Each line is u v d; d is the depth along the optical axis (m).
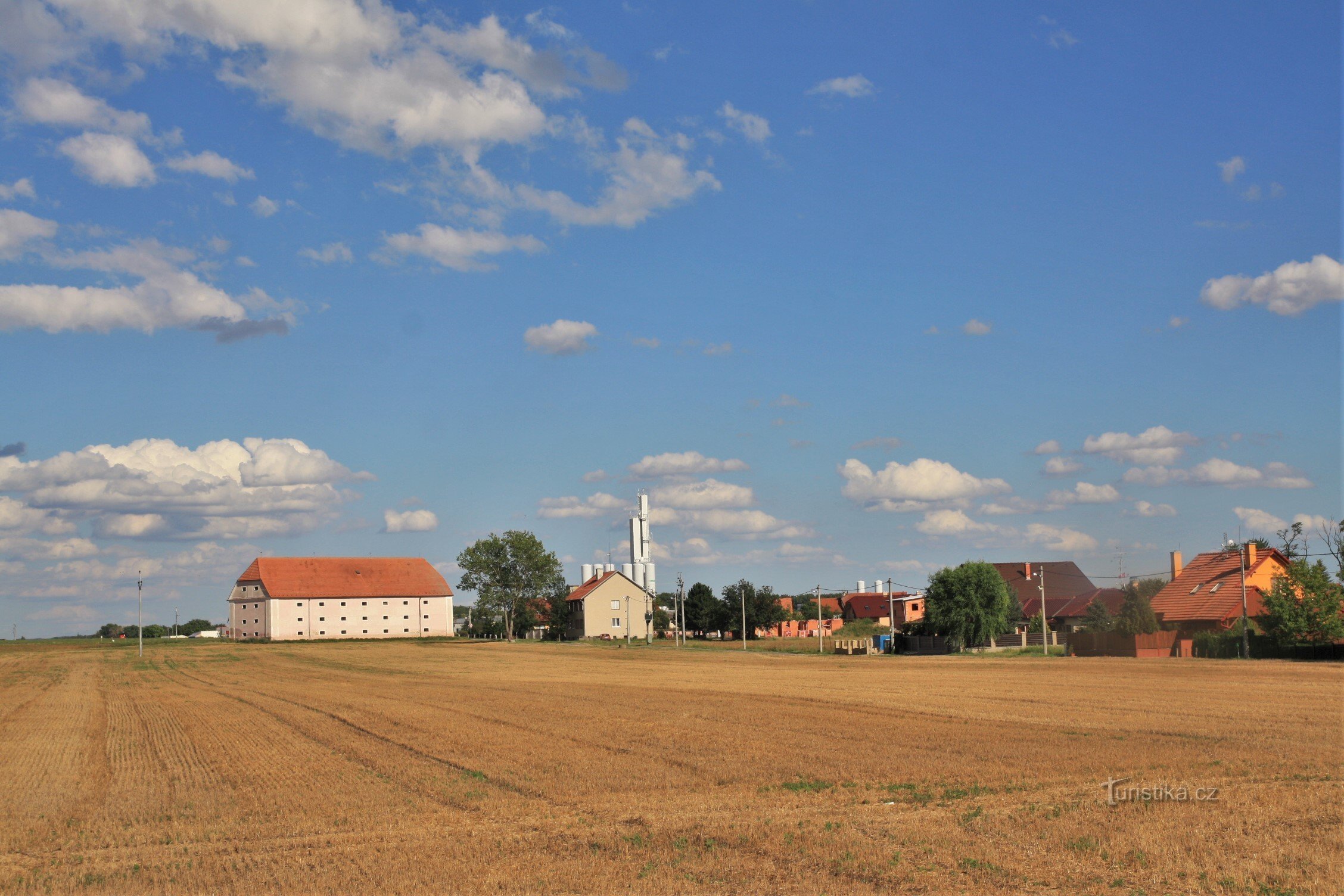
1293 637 70.44
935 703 41.75
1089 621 99.06
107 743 34.62
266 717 42.12
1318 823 18.14
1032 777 23.36
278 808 21.86
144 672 82.44
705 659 90.69
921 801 21.02
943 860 16.27
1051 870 15.59
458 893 15.16
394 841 18.61
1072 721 34.06
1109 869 15.55
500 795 22.66
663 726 35.34
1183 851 16.38
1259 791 21.05
